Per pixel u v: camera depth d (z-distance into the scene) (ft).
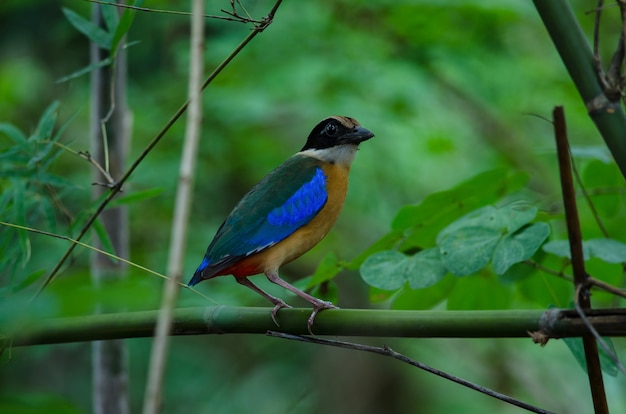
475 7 39.73
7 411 8.00
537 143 45.34
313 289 20.76
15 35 46.62
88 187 36.47
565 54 16.15
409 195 45.09
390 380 46.29
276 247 20.95
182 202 10.52
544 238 16.66
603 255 17.35
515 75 43.91
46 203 19.49
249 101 39.55
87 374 45.47
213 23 41.73
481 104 45.62
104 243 18.61
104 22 21.95
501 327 13.66
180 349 47.32
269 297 20.86
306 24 41.45
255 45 41.06
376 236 44.73
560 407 41.52
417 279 17.71
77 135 41.96
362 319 15.07
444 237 17.61
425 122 43.75
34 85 45.34
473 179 19.19
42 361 44.19
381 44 41.73
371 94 41.42
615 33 42.86
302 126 44.52
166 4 42.34
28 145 19.20
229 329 15.81
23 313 7.67
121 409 21.24
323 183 22.00
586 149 20.51
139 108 43.06
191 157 10.90
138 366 45.29
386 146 42.63
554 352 42.06
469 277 19.60
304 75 39.93
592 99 15.93
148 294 7.98
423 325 14.28
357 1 41.29
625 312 12.92
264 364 48.16
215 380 46.96
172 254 10.09
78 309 7.75
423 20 41.04
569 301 19.07
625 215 23.09
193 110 11.37
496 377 43.16
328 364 47.21
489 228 17.42
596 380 14.14
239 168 44.27
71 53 46.55
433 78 44.32
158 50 45.60
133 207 40.01
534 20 44.45
